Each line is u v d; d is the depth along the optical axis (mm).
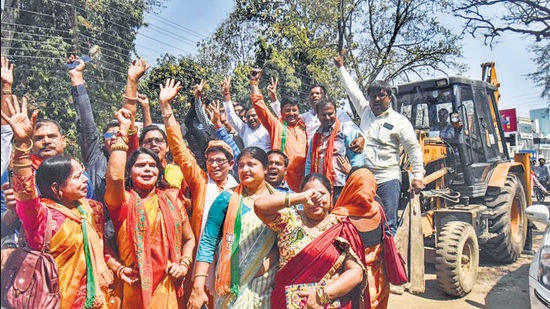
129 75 3020
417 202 4910
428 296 5109
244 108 5215
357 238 2549
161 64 10086
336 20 14906
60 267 2340
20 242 2328
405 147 4293
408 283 4816
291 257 2379
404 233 4816
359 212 3125
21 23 6250
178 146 2955
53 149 2832
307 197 2328
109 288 2629
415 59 17859
